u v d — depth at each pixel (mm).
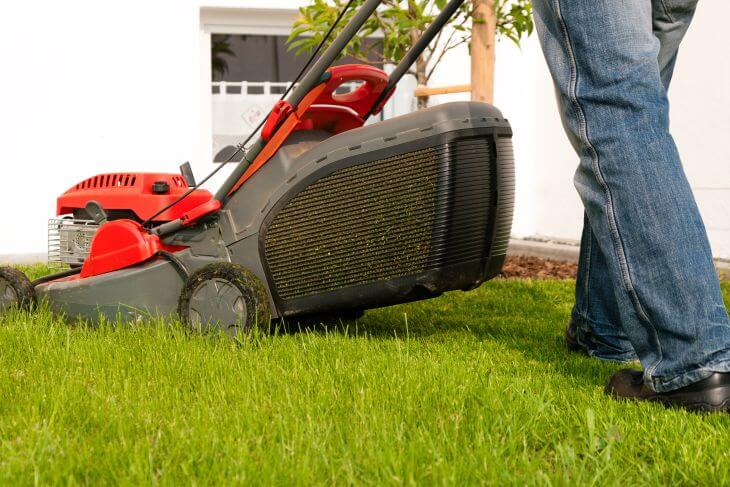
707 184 5996
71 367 2348
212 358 2395
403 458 1570
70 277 3289
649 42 2035
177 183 3191
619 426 1830
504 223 2670
